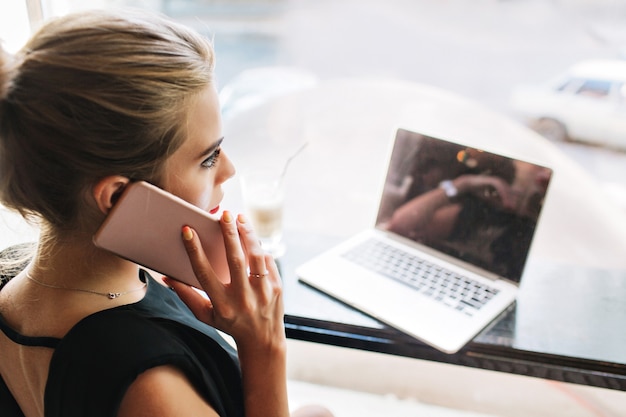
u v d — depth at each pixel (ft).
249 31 6.05
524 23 5.48
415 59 5.84
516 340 2.87
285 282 3.27
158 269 2.05
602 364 2.77
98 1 3.89
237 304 2.03
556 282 3.37
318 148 5.38
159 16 1.88
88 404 1.75
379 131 5.40
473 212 3.26
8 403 2.14
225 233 1.97
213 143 1.96
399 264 3.34
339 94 5.58
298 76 6.05
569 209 4.94
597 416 4.17
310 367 4.61
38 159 1.72
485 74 5.79
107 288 1.99
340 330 2.95
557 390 4.24
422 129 5.33
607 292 3.29
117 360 1.75
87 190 1.79
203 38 1.92
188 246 1.95
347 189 5.23
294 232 3.86
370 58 6.03
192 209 1.94
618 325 3.02
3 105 1.67
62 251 1.93
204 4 5.84
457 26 5.70
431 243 3.42
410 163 3.45
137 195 1.81
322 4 5.92
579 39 5.38
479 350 2.83
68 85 1.64
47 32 1.72
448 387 4.45
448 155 3.31
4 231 2.54
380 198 3.59
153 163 1.81
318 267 3.30
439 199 3.37
